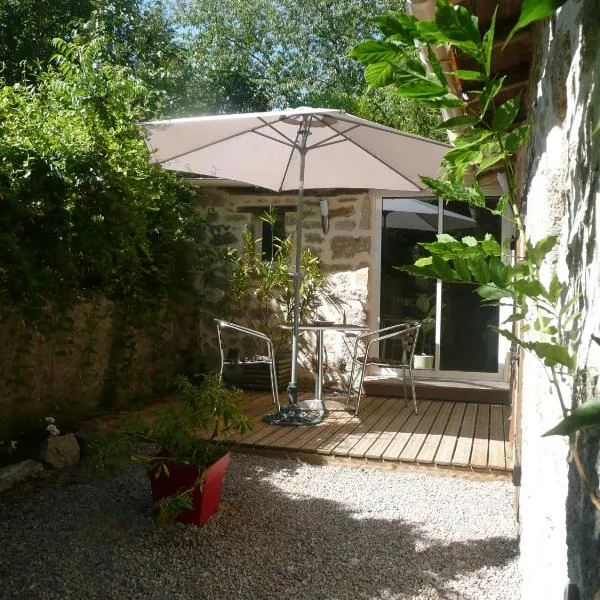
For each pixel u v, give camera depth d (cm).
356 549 330
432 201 747
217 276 789
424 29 129
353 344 748
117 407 620
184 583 289
